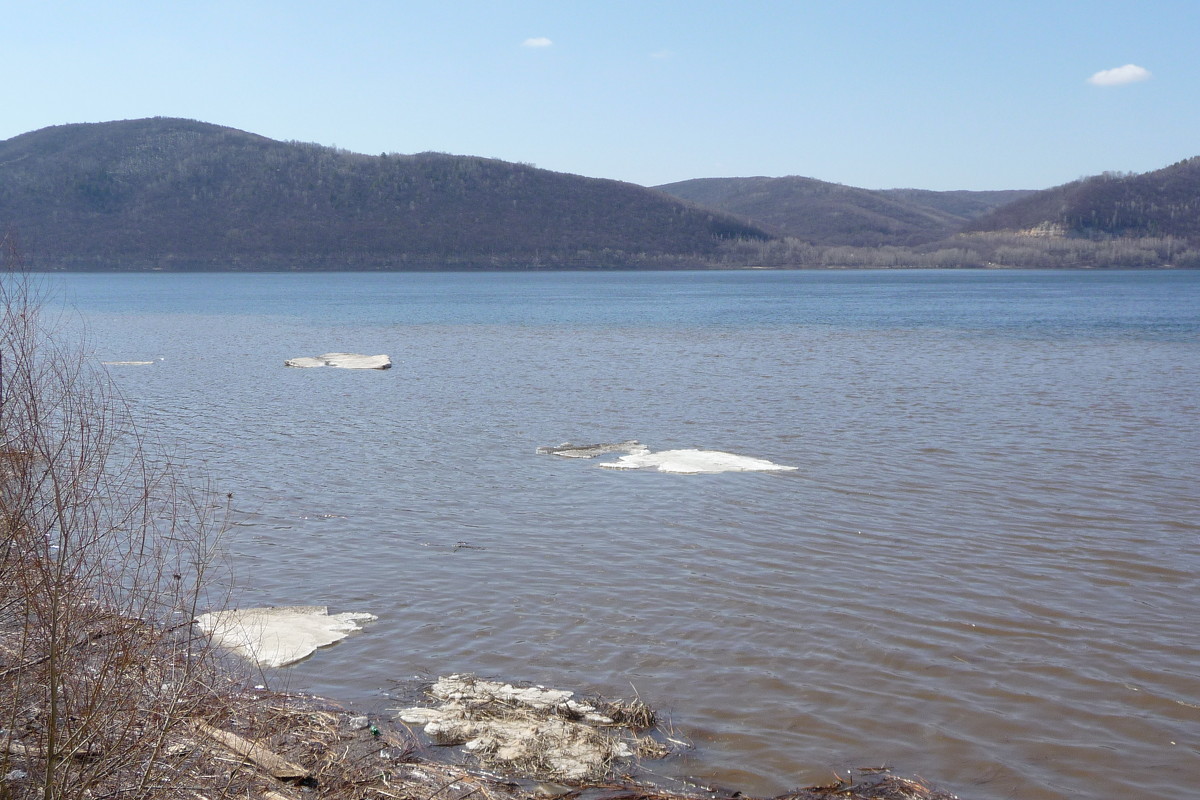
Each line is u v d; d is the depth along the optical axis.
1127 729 8.00
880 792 6.96
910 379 31.50
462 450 19.42
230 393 28.09
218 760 6.22
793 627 10.02
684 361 38.12
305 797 6.27
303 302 99.00
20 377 6.05
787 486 16.14
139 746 5.60
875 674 8.94
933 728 7.96
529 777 7.06
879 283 170.25
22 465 5.87
